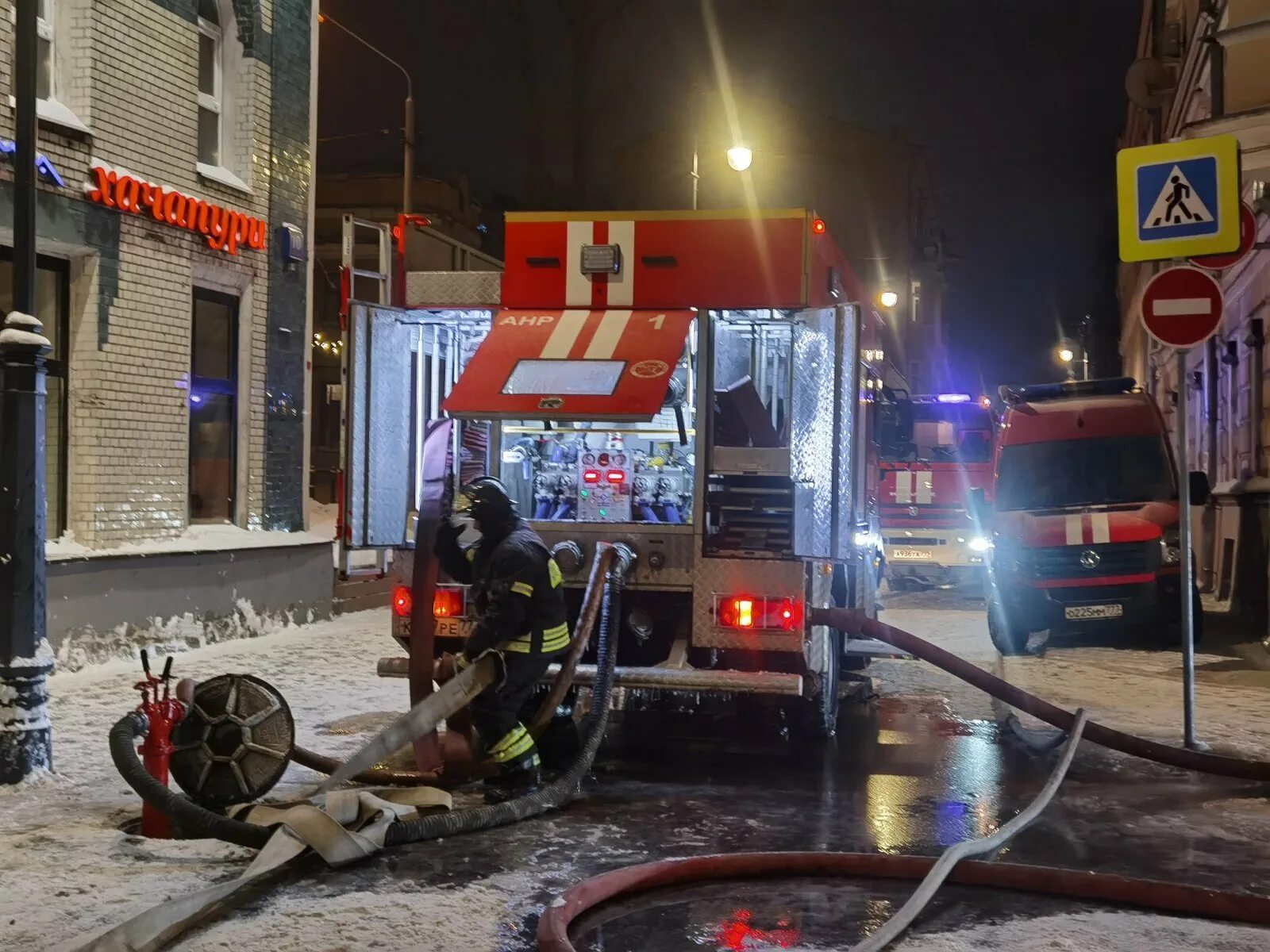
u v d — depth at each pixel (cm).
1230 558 1833
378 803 568
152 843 551
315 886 504
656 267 754
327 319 3600
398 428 802
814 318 732
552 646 657
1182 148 802
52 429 1085
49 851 538
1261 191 1402
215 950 428
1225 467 2034
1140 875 542
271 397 1340
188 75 1207
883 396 1056
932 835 598
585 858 553
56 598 1008
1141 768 765
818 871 533
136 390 1135
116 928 417
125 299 1120
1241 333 1853
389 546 790
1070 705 968
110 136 1102
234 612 1241
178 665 1074
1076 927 465
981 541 1362
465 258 2455
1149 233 812
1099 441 1427
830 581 816
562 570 748
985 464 2081
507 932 454
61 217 1044
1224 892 484
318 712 883
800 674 736
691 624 738
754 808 646
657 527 741
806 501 725
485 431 809
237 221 1258
